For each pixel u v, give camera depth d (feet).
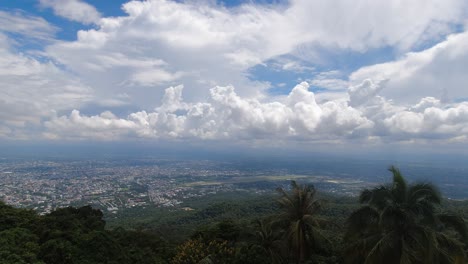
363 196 47.09
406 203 42.91
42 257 60.59
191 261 69.72
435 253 39.37
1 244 59.93
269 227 64.69
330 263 57.82
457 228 42.63
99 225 90.02
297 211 61.98
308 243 60.75
